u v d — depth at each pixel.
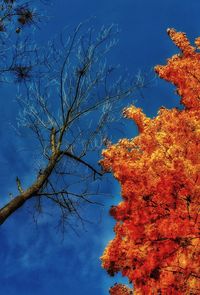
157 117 9.49
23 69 5.81
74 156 6.06
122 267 8.70
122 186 8.39
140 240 8.45
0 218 5.25
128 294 10.53
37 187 5.67
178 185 8.02
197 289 7.88
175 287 7.97
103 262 8.85
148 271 8.26
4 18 5.66
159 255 8.24
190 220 8.04
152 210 8.34
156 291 8.10
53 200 5.88
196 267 7.96
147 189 8.23
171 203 8.15
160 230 8.20
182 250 8.14
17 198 5.48
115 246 8.84
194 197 7.97
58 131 6.08
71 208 5.96
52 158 5.90
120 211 8.48
